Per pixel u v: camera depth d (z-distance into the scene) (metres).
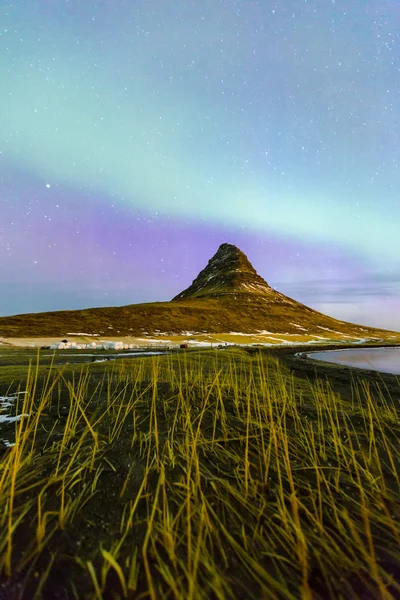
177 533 1.97
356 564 1.77
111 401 5.14
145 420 4.20
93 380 7.16
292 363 19.20
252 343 59.06
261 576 1.66
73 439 3.42
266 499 2.43
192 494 2.40
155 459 3.01
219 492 2.50
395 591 1.58
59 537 1.89
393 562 1.79
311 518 2.15
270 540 1.95
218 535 1.97
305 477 2.83
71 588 1.54
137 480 2.62
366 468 3.05
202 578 1.62
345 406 5.79
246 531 2.04
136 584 1.57
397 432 4.30
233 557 1.79
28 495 2.32
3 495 2.26
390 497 2.53
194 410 4.74
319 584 1.63
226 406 5.08
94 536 1.92
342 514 2.21
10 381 6.88
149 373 8.25
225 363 13.02
